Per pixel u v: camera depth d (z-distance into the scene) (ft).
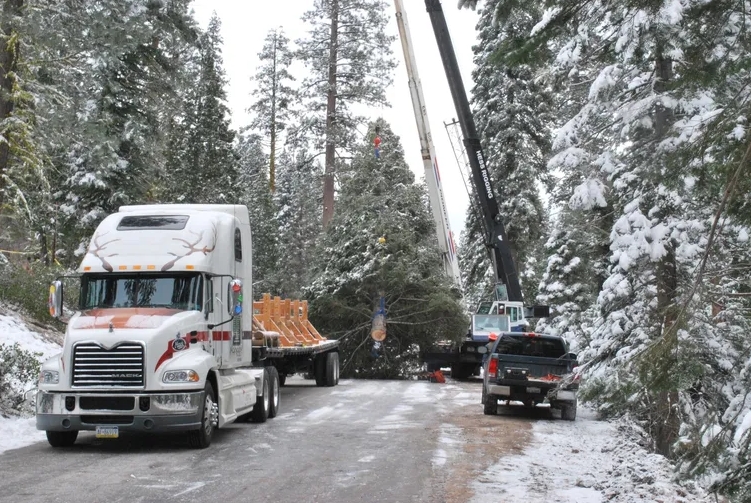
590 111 46.37
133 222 42.34
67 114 63.93
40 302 73.72
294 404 60.03
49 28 59.67
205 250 40.98
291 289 177.47
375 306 92.68
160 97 89.25
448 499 27.32
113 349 36.68
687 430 28.91
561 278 104.27
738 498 22.77
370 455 36.40
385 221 95.86
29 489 27.91
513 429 47.88
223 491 27.99
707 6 25.93
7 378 47.57
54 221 91.15
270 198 173.78
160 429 36.37
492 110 124.77
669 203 47.29
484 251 138.31
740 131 23.53
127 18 65.31
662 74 44.55
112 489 28.07
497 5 28.35
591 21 31.99
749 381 32.68
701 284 24.91
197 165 133.69
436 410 56.85
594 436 46.62
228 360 43.04
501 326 87.71
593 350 54.29
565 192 64.80
